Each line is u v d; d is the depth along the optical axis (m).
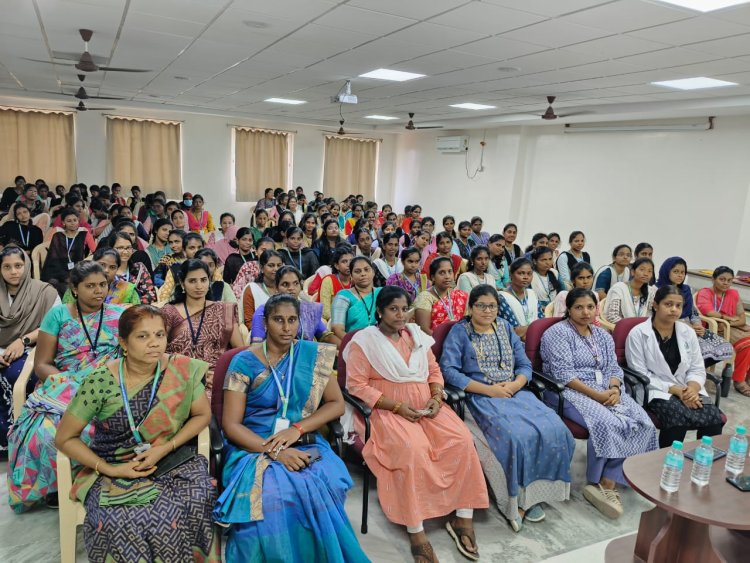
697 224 7.29
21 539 2.36
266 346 2.39
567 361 3.06
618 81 5.61
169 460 2.08
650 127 7.75
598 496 2.79
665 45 4.10
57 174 10.63
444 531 2.56
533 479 2.63
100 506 1.90
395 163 14.27
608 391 2.98
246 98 9.00
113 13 4.16
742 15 3.30
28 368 2.73
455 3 3.45
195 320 2.85
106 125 10.95
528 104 7.73
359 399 2.63
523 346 3.16
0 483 2.75
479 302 2.97
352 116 10.95
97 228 6.90
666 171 7.66
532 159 10.01
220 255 6.16
